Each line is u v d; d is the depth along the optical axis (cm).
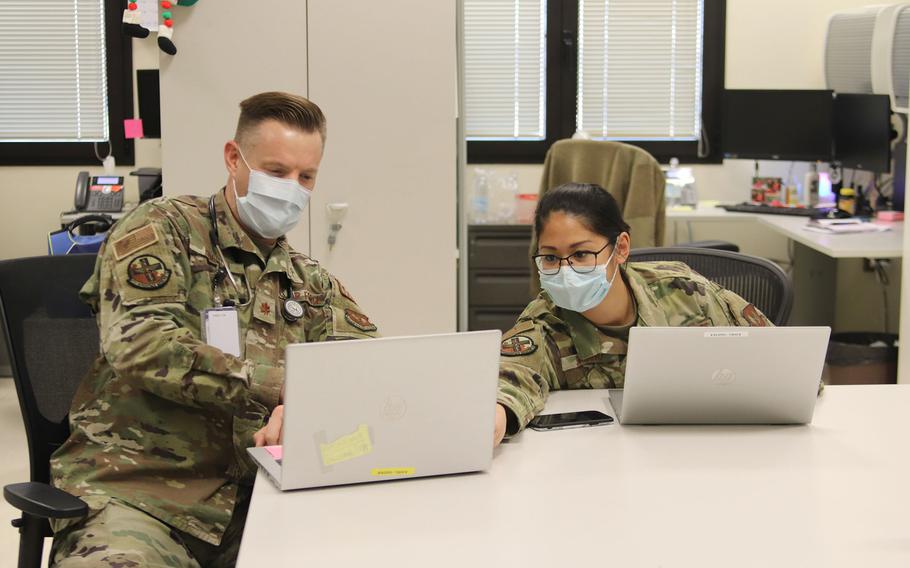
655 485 170
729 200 584
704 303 229
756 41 568
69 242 446
